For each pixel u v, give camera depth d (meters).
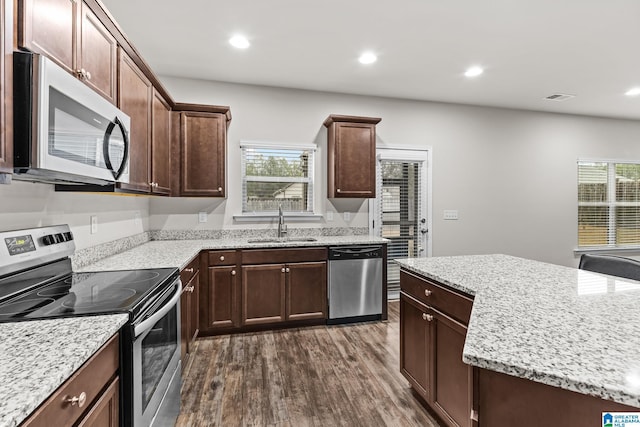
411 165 4.25
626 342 0.91
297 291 3.19
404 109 4.20
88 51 1.51
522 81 3.60
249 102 3.71
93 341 0.93
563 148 4.78
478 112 4.46
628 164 5.08
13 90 1.01
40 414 0.69
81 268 1.94
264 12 2.34
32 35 1.10
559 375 0.74
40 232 1.54
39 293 1.39
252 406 1.96
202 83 3.58
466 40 2.73
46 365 0.78
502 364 0.81
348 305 3.32
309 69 3.30
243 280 3.07
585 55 2.98
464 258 2.23
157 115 2.63
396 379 2.26
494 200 4.53
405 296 2.05
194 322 2.70
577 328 1.01
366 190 3.69
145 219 3.36
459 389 1.52
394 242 4.21
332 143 3.68
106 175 1.47
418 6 2.27
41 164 1.03
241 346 2.80
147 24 2.50
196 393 2.09
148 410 1.33
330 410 1.92
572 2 2.20
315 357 2.59
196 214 3.59
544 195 4.71
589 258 1.99
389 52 2.94
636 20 2.41
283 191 3.83
